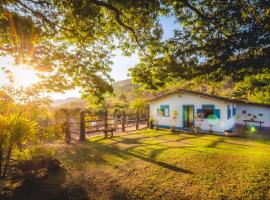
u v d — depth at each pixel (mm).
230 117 20188
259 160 8117
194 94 19734
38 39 7078
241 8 4500
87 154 9648
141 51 6953
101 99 9297
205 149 10266
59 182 6309
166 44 5918
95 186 6031
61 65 8867
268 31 4184
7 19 5898
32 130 7020
